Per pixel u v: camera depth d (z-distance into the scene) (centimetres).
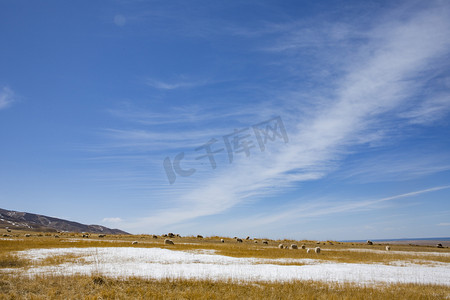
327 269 2334
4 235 6906
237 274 1988
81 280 1678
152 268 2162
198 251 3481
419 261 3312
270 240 7431
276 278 1909
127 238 6931
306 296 1523
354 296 1518
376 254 4003
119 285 1650
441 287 1834
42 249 3167
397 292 1634
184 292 1546
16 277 1731
